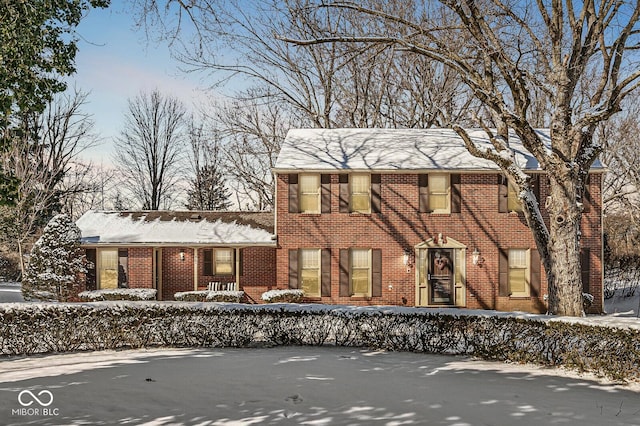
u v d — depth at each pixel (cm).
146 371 1029
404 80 3378
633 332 1000
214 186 4703
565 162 1559
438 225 2262
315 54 3238
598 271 2225
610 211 3881
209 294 2252
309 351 1308
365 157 2358
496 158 1655
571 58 1584
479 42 1555
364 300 2264
